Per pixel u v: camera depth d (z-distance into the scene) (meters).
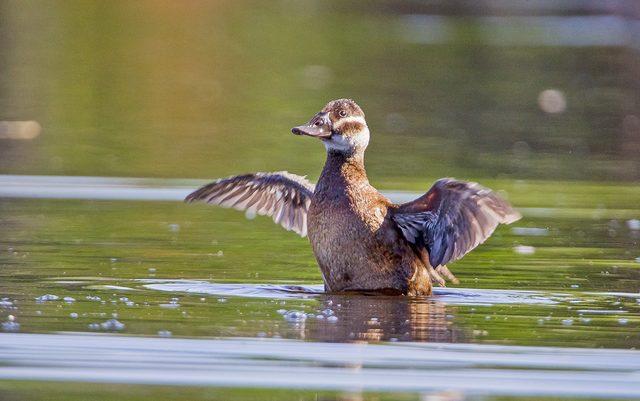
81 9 46.19
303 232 12.87
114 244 14.01
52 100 28.73
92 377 8.23
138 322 9.86
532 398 7.88
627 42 41.50
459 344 9.31
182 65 35.44
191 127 25.61
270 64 35.78
